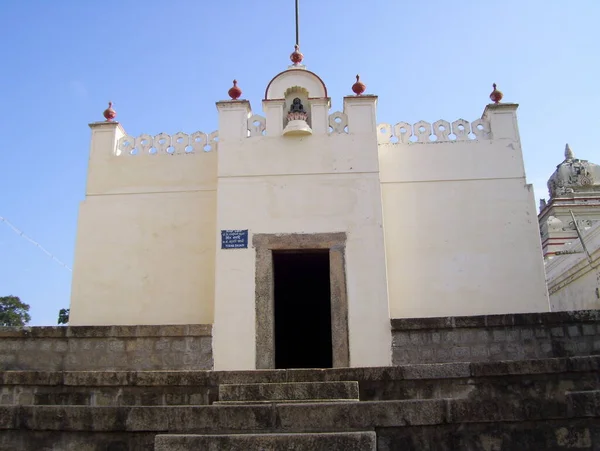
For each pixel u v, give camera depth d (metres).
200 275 10.11
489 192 10.27
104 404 6.50
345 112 10.10
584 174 18.33
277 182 9.64
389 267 9.95
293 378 6.43
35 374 6.70
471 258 9.96
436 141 10.59
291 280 12.71
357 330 8.82
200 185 10.58
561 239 16.44
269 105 10.09
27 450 5.04
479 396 6.13
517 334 7.84
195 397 6.41
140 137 10.95
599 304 12.52
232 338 8.81
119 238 10.37
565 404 4.98
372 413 4.88
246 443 4.59
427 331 8.22
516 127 10.59
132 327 8.20
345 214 9.45
